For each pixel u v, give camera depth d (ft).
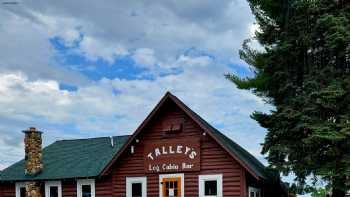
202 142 86.48
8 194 102.53
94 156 102.53
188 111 86.28
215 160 84.74
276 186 107.96
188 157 86.63
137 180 90.27
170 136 89.15
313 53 89.04
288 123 85.46
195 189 85.35
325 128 78.64
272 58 92.89
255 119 97.04
